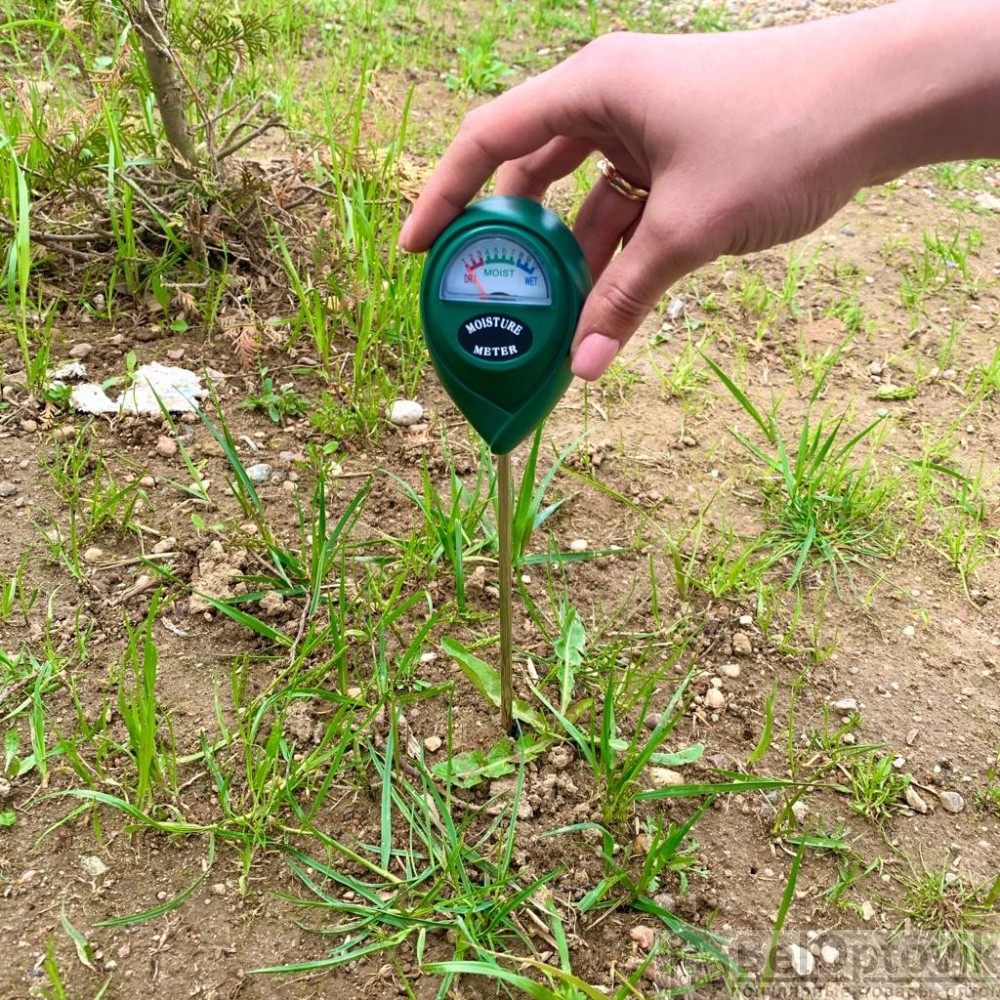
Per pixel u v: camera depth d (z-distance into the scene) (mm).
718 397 690
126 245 673
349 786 460
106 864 427
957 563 591
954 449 665
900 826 470
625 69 357
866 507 605
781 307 774
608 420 665
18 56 875
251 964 403
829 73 353
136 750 444
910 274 826
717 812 468
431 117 977
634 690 507
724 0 1278
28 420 607
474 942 402
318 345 658
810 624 552
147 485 584
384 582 542
